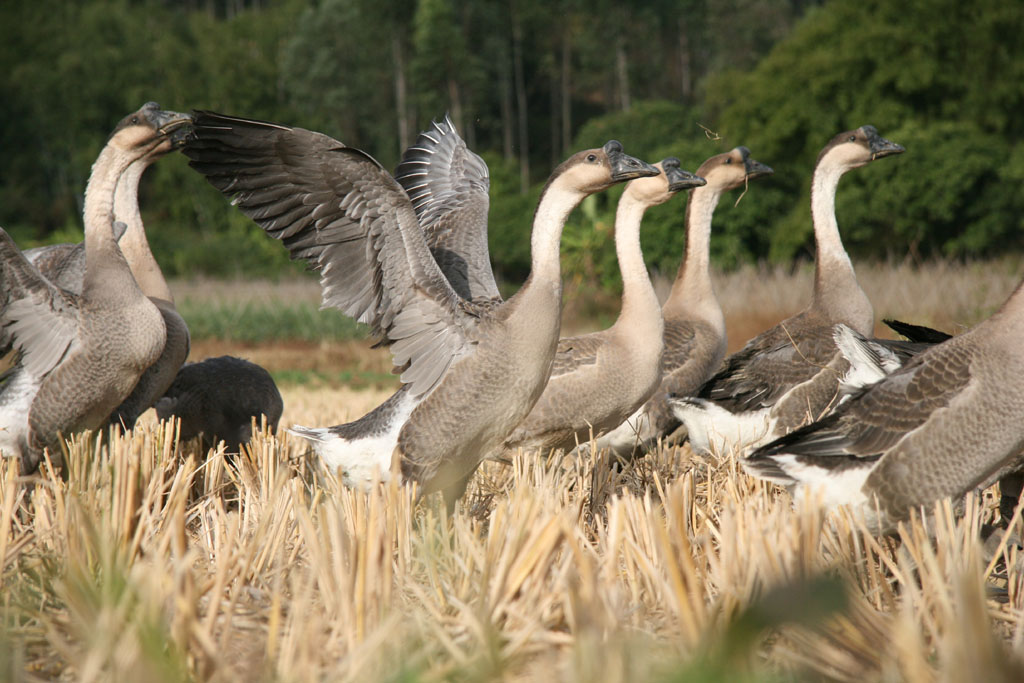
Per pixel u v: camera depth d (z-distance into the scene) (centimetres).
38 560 547
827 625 454
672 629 472
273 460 779
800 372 935
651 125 7144
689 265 1108
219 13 14412
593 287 3481
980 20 5091
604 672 387
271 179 686
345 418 1365
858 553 563
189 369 1013
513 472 806
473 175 941
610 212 3788
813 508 548
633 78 10262
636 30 10188
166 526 614
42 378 824
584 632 401
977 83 5125
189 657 425
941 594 476
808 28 5547
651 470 850
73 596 461
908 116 5047
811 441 667
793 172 5300
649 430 1021
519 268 5919
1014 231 4341
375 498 512
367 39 9550
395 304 714
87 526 511
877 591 538
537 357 700
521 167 9594
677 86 10731
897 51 5059
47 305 802
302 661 408
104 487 663
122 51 10194
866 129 1020
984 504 747
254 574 541
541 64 10419
